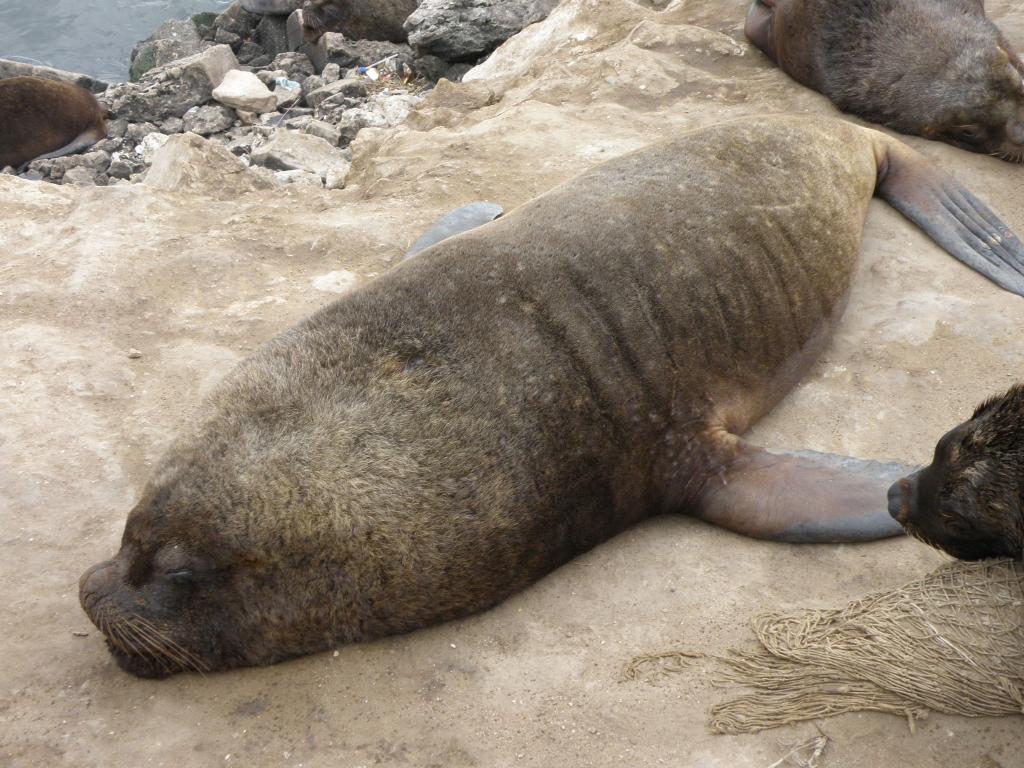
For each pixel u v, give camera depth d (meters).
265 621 2.87
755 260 3.49
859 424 3.47
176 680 2.88
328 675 2.88
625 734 2.72
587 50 6.17
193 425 2.96
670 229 3.41
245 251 4.31
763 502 3.15
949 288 3.92
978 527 2.75
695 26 6.01
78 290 4.04
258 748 2.73
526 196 4.62
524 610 3.01
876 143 4.28
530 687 2.82
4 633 2.95
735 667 2.82
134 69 11.03
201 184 4.98
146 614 2.83
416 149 5.11
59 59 12.84
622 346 3.20
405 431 2.91
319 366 2.98
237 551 2.82
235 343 3.85
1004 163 4.71
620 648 2.89
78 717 2.79
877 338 3.74
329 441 2.88
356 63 9.40
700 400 3.30
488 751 2.70
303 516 2.84
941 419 3.46
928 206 4.18
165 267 4.20
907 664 2.71
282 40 10.65
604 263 3.27
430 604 2.94
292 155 6.81
